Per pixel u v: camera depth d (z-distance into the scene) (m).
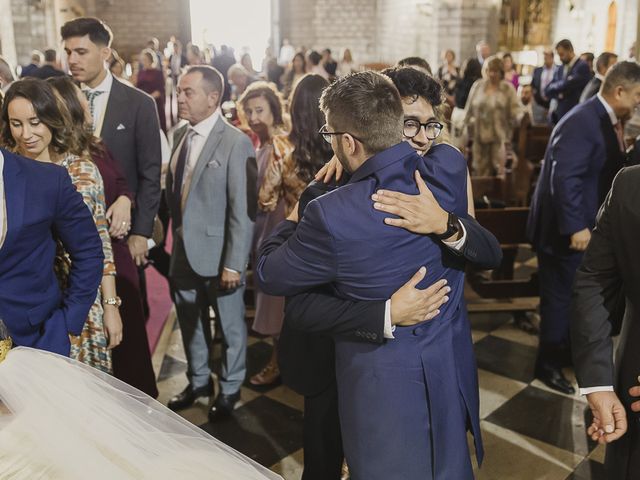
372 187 1.47
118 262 2.64
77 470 0.88
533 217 3.24
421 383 1.55
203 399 3.18
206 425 2.95
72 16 13.75
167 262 4.13
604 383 1.62
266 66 13.86
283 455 2.73
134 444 0.96
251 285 3.91
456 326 1.67
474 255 1.59
